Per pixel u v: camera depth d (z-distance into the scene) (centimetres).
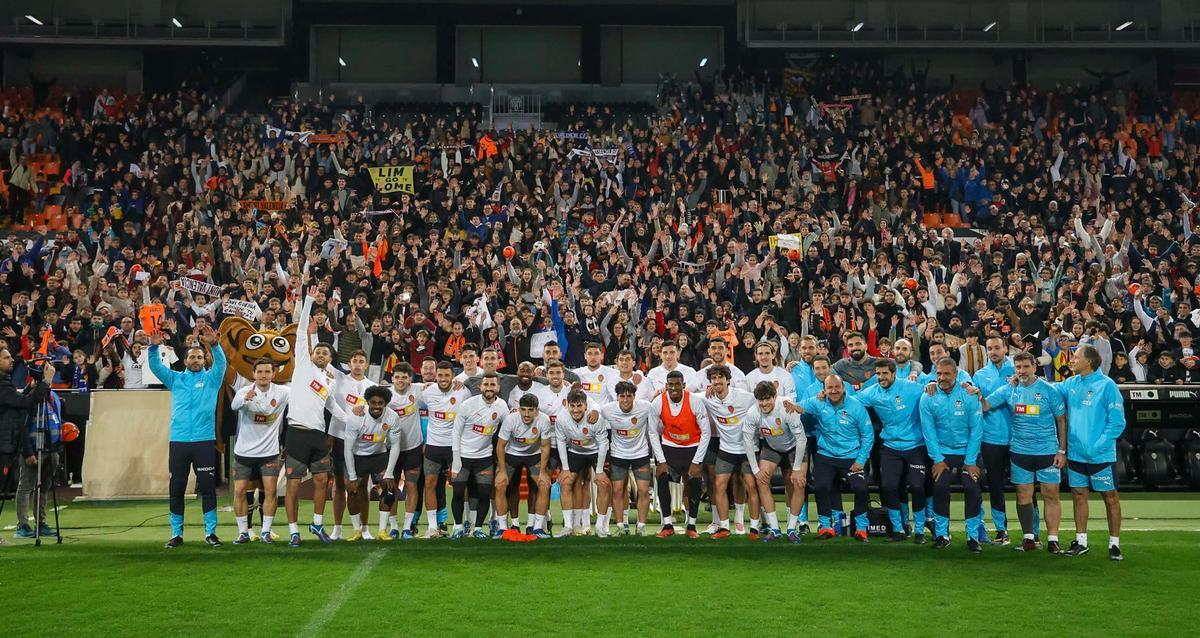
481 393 1109
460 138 2662
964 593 851
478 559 982
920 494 1054
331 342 1605
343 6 3434
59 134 2752
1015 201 2531
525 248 2158
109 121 2759
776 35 3322
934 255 1973
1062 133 2886
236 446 1069
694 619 774
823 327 1736
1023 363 1009
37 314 1711
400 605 810
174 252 2044
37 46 3228
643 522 1129
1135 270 2133
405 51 3525
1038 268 2048
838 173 2578
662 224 2212
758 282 1920
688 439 1114
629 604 816
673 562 970
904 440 1063
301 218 2212
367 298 1667
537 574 917
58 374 1535
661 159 2594
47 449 1098
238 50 3400
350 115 2859
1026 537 1028
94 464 1424
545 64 3541
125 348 1566
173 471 1053
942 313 1872
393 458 1087
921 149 2758
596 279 1972
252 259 1988
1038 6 3384
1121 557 980
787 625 759
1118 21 3394
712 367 1095
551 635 733
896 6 3425
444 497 1166
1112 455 984
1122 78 3456
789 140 2695
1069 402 1006
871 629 749
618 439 1119
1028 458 1017
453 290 1762
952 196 2609
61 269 1866
